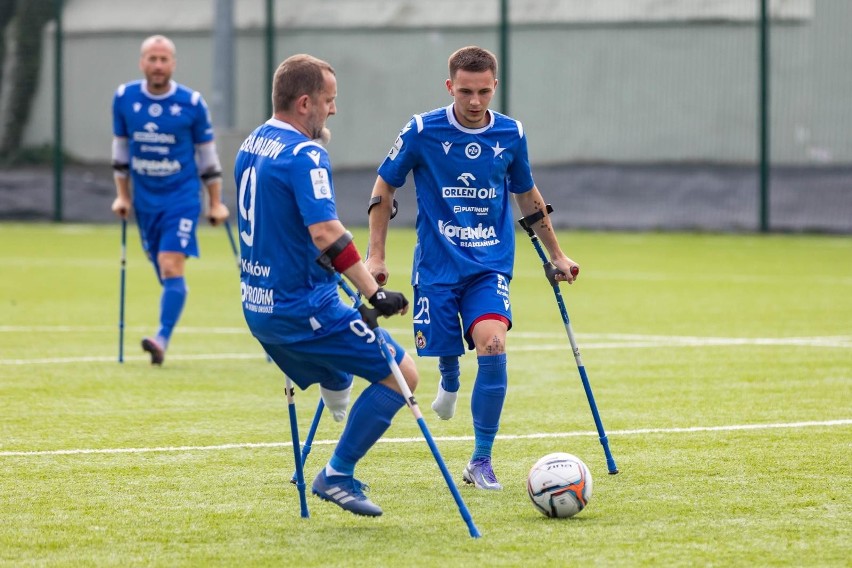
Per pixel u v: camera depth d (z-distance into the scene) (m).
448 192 19.81
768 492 18.25
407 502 17.98
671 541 15.70
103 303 44.66
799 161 90.44
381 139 95.50
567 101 94.62
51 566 14.82
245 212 16.67
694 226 75.88
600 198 84.81
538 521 16.83
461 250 19.77
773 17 90.12
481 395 19.02
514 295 47.12
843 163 89.69
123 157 32.56
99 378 29.36
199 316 41.59
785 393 26.80
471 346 19.95
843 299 44.94
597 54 93.75
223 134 78.56
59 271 55.44
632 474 19.52
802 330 37.09
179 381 29.08
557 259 20.58
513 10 95.62
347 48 95.31
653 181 87.12
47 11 87.81
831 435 22.36
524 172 20.27
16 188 84.75
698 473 19.52
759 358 31.86
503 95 74.88
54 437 22.59
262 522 16.84
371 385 16.66
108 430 23.30
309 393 27.59
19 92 88.06
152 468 20.14
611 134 93.62
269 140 16.47
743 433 22.64
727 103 90.75
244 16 94.69
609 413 24.78
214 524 16.73
